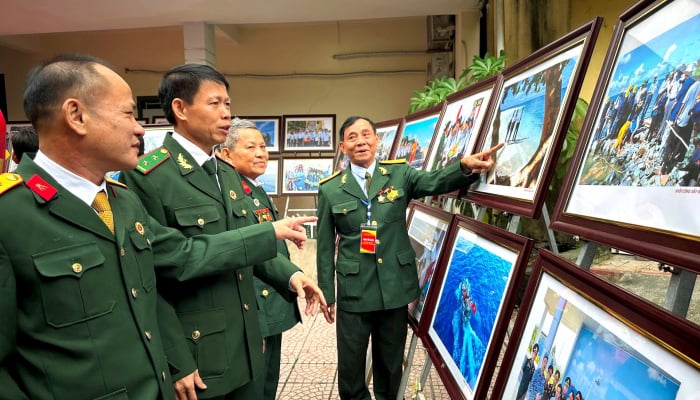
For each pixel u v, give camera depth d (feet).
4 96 23.86
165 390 2.98
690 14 2.38
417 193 6.02
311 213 24.20
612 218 2.62
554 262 3.08
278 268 4.52
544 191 3.55
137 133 2.92
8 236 2.43
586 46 3.48
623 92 2.86
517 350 3.28
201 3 14.87
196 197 3.95
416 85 23.47
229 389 3.82
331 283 6.38
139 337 2.89
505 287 3.69
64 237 2.63
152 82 23.97
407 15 16.28
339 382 6.46
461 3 15.12
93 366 2.60
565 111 3.54
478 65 10.37
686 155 2.16
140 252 3.13
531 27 11.49
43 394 2.49
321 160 19.94
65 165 2.77
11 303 2.40
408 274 6.07
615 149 2.78
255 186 6.79
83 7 15.12
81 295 2.61
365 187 6.31
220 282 3.90
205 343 3.75
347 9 15.58
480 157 4.85
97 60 2.84
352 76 23.70
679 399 1.85
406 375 5.84
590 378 2.41
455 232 5.35
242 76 23.97
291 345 9.50
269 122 20.70
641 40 2.79
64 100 2.64
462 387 3.98
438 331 4.99
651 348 2.06
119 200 3.19
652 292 7.38
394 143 9.74
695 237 2.01
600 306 2.45
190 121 3.96
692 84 2.24
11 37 21.61
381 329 6.26
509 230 4.08
